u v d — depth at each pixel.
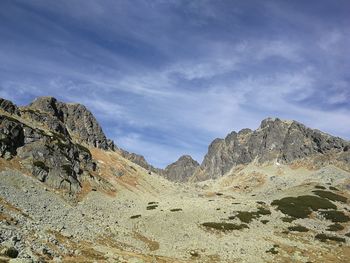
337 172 172.00
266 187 176.25
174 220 96.56
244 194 170.50
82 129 166.12
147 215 102.25
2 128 101.38
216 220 97.94
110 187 125.25
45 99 157.88
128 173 151.75
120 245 70.75
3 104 123.19
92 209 98.19
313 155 197.25
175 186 168.00
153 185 153.50
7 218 53.59
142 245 77.19
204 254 75.62
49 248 46.59
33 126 123.81
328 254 79.12
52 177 101.88
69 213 80.50
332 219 105.19
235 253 76.81
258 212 106.69
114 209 106.56
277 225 97.81
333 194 131.38
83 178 117.44
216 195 158.25
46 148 109.44
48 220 66.81
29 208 69.12
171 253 74.88
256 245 81.88
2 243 39.72
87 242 62.78
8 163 95.06
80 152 133.50
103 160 151.75
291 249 80.19
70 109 171.00
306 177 177.25
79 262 44.72
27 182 89.31
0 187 74.69
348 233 94.31
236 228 92.31
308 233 93.06
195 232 89.00
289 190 149.00
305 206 114.31
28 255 38.50
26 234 48.97
